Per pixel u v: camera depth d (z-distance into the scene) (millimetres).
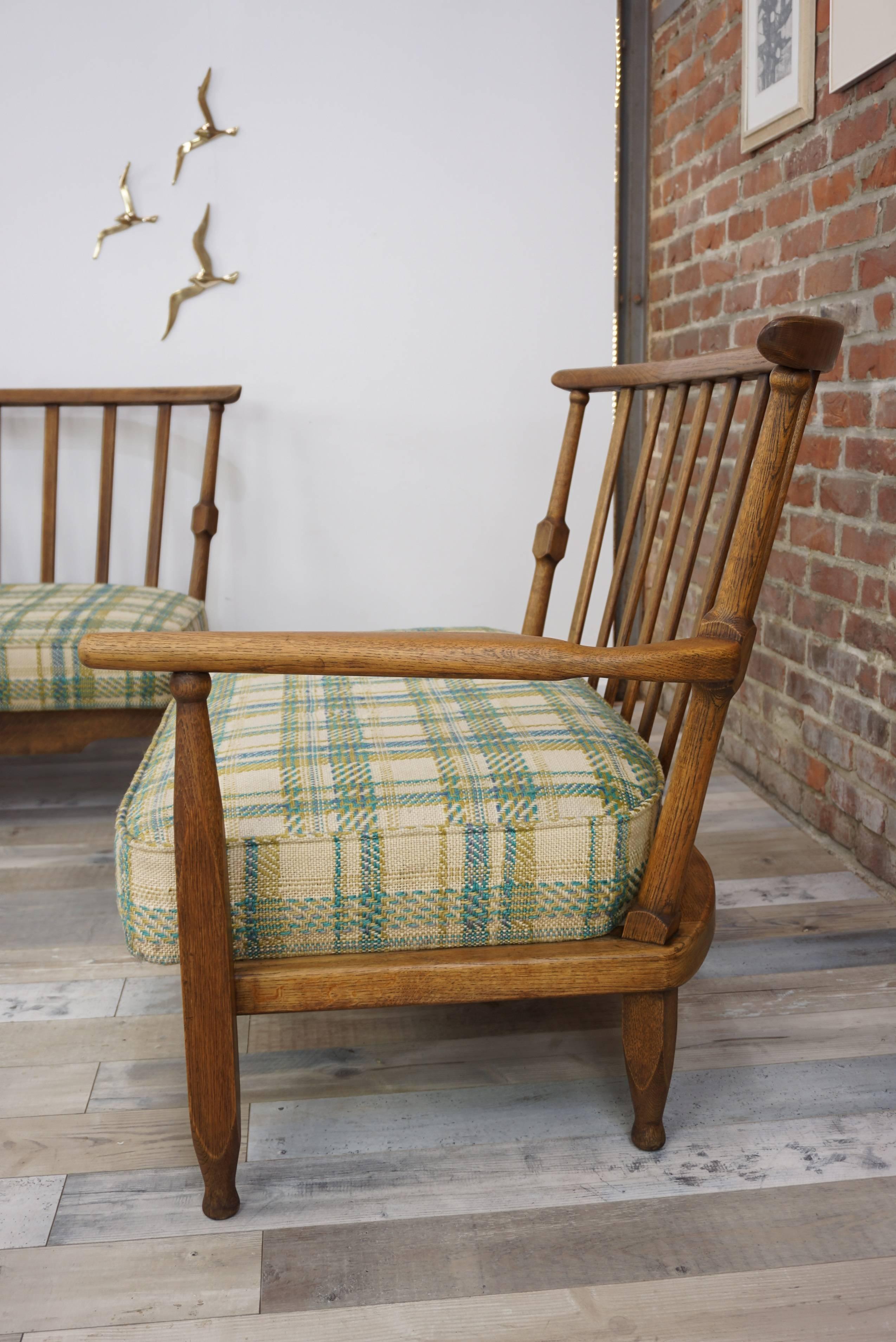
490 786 953
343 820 917
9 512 2340
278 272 2293
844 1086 1161
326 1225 963
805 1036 1254
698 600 2221
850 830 1693
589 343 2414
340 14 2203
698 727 907
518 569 2512
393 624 2498
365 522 2439
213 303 2289
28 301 2248
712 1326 858
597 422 2455
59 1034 1260
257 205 2260
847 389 1621
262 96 2217
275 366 2336
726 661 870
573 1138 1080
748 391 1998
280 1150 1062
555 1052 1238
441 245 2324
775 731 1950
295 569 2441
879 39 1443
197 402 2133
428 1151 1062
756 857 1732
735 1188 1007
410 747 1023
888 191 1477
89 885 1656
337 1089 1165
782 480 884
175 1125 1102
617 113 2326
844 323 1617
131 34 2162
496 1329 856
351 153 2262
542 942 963
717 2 2018
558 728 1072
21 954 1442
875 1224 962
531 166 2314
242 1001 916
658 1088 1029
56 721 1717
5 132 2174
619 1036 1272
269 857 908
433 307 2352
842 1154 1055
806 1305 878
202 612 1978
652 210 2430
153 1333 852
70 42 2152
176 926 921
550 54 2275
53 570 2189
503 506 2473
